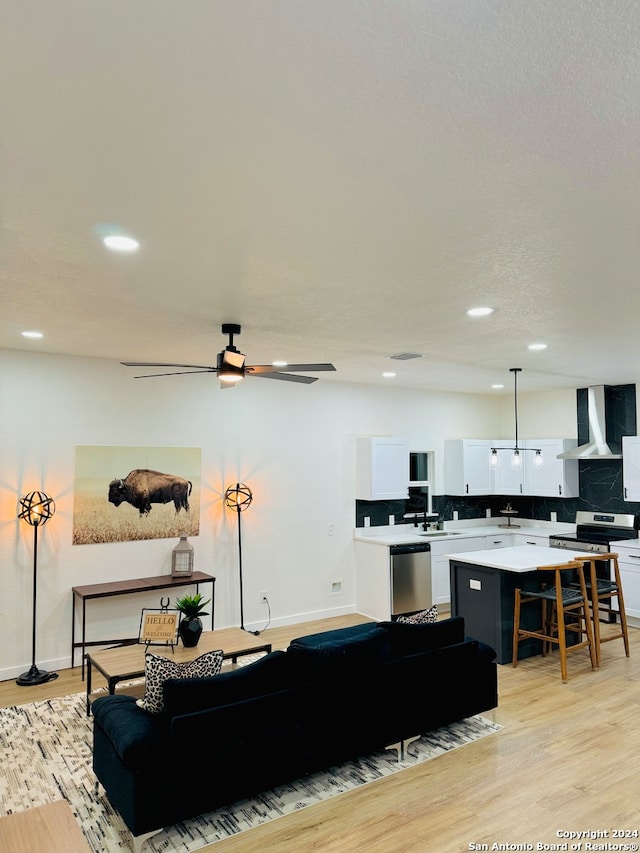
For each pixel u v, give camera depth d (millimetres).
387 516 7703
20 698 4645
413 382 7375
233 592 6332
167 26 1260
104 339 4652
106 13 1221
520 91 1491
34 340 4703
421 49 1330
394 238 2531
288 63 1383
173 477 5953
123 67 1399
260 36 1290
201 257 2748
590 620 5695
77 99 1526
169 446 5953
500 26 1252
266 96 1516
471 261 2832
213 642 4488
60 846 1888
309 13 1217
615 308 3723
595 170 1927
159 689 3080
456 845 2846
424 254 2730
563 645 4957
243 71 1413
